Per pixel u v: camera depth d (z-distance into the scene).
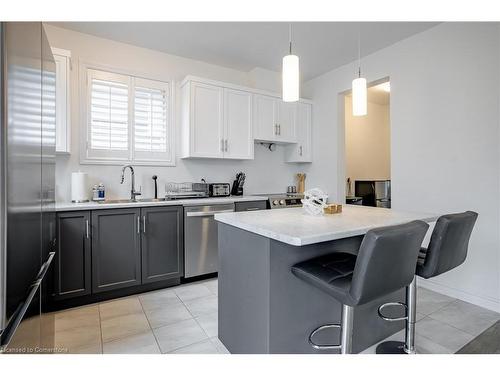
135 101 3.18
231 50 3.31
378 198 4.73
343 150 3.91
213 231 3.07
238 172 3.90
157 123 3.31
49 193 1.62
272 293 1.44
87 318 2.21
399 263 1.23
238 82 3.94
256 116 3.68
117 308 2.38
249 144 3.60
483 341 1.89
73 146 2.85
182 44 3.17
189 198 3.26
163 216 2.78
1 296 0.84
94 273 2.44
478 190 2.44
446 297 2.62
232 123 3.48
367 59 3.42
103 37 3.00
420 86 2.87
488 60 2.37
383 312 1.92
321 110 4.09
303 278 1.41
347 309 1.38
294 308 1.51
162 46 3.21
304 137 4.14
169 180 3.39
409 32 2.87
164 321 2.17
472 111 2.47
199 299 2.56
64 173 2.81
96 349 1.80
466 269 2.53
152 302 2.50
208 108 3.31
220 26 2.78
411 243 1.25
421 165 2.86
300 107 4.10
